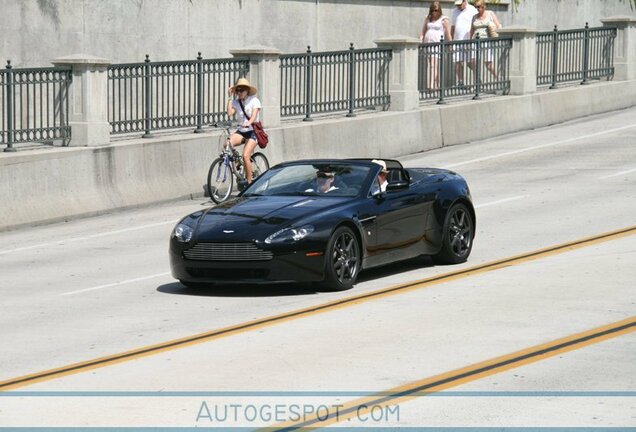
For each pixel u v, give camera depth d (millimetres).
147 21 52062
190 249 26844
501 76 59469
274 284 28344
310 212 27125
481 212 37562
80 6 49500
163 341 22344
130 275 29938
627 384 18484
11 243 35750
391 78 53656
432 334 22188
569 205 38219
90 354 21438
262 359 20594
